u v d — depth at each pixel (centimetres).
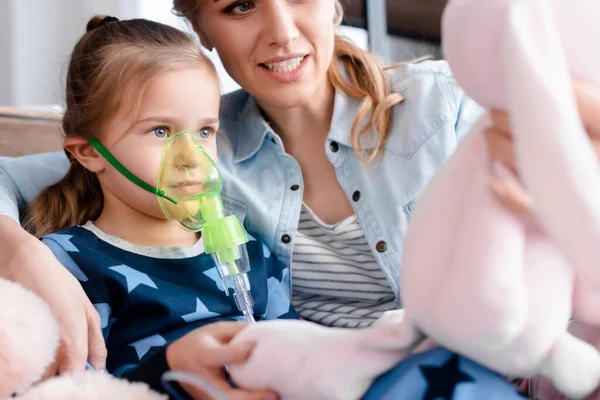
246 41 137
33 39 314
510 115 57
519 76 53
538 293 61
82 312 102
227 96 166
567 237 54
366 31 352
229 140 161
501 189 59
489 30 58
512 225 59
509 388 65
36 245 110
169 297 125
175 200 121
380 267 142
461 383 64
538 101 52
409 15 363
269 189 152
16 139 168
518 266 58
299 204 148
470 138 66
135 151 129
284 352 70
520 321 59
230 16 138
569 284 62
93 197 145
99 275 125
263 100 144
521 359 63
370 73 153
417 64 160
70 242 128
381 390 67
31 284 103
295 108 151
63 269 108
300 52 136
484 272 58
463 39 59
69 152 143
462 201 63
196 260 133
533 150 53
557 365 64
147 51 131
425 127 149
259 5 135
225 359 74
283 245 146
